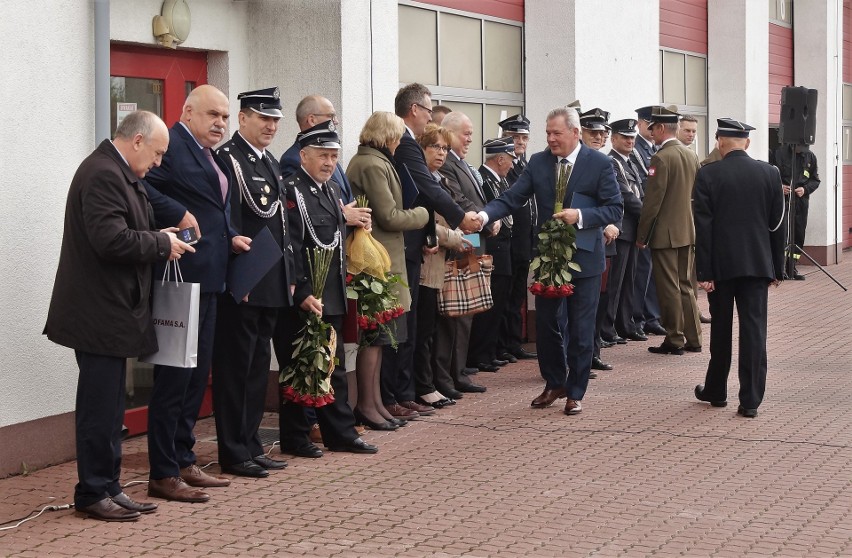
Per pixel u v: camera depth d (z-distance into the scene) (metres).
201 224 6.26
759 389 8.42
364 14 8.79
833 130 21.45
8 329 6.56
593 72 12.74
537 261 8.36
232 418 6.73
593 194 8.41
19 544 5.45
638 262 12.32
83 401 5.75
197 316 5.87
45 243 6.76
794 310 14.60
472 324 10.20
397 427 8.02
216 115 6.29
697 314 11.37
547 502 6.22
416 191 7.93
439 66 10.87
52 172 6.79
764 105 18.47
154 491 6.23
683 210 11.13
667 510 6.07
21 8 6.57
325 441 7.42
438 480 6.67
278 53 8.66
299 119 7.41
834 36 21.62
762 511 6.06
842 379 9.91
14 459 6.65
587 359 8.50
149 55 7.90
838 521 5.88
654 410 8.67
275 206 6.67
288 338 7.12
